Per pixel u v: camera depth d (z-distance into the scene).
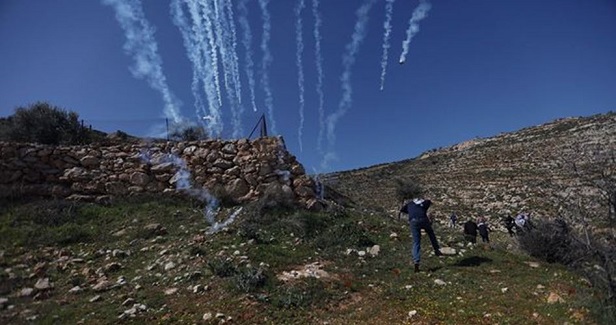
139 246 10.60
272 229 11.59
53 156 14.24
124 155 14.92
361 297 7.82
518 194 40.81
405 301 7.53
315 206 13.66
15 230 10.94
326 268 9.16
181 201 13.89
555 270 8.92
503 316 6.64
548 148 61.50
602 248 7.27
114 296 7.75
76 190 13.73
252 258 9.33
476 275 8.65
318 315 7.10
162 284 8.26
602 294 6.82
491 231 25.44
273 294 7.77
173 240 10.84
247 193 14.22
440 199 46.12
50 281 8.50
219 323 6.75
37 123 17.00
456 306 7.16
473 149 80.81
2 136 16.38
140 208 13.23
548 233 10.16
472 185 51.78
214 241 10.37
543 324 6.32
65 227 11.44
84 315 7.00
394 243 11.21
